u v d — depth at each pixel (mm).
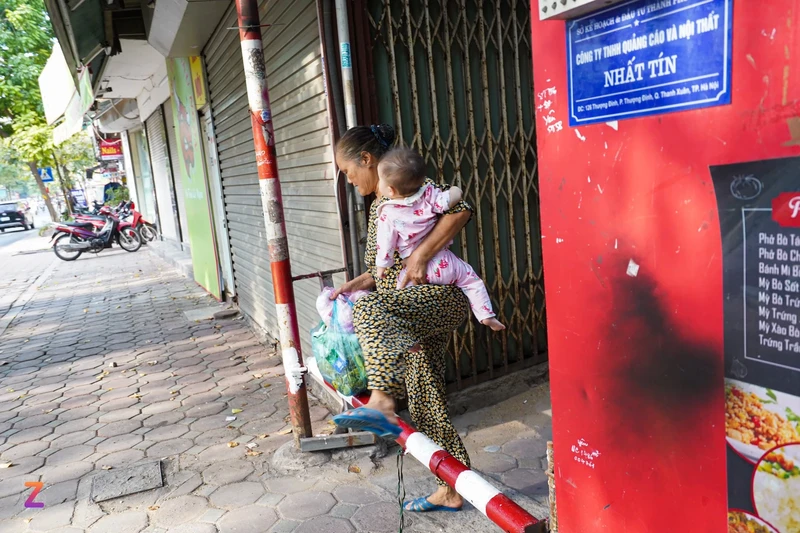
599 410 1475
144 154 17547
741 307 1126
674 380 1280
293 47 4070
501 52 4039
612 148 1319
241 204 6523
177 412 4797
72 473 3867
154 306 9172
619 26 1243
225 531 3021
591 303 1442
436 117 3859
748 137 1061
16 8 20109
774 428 1110
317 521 3027
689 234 1195
